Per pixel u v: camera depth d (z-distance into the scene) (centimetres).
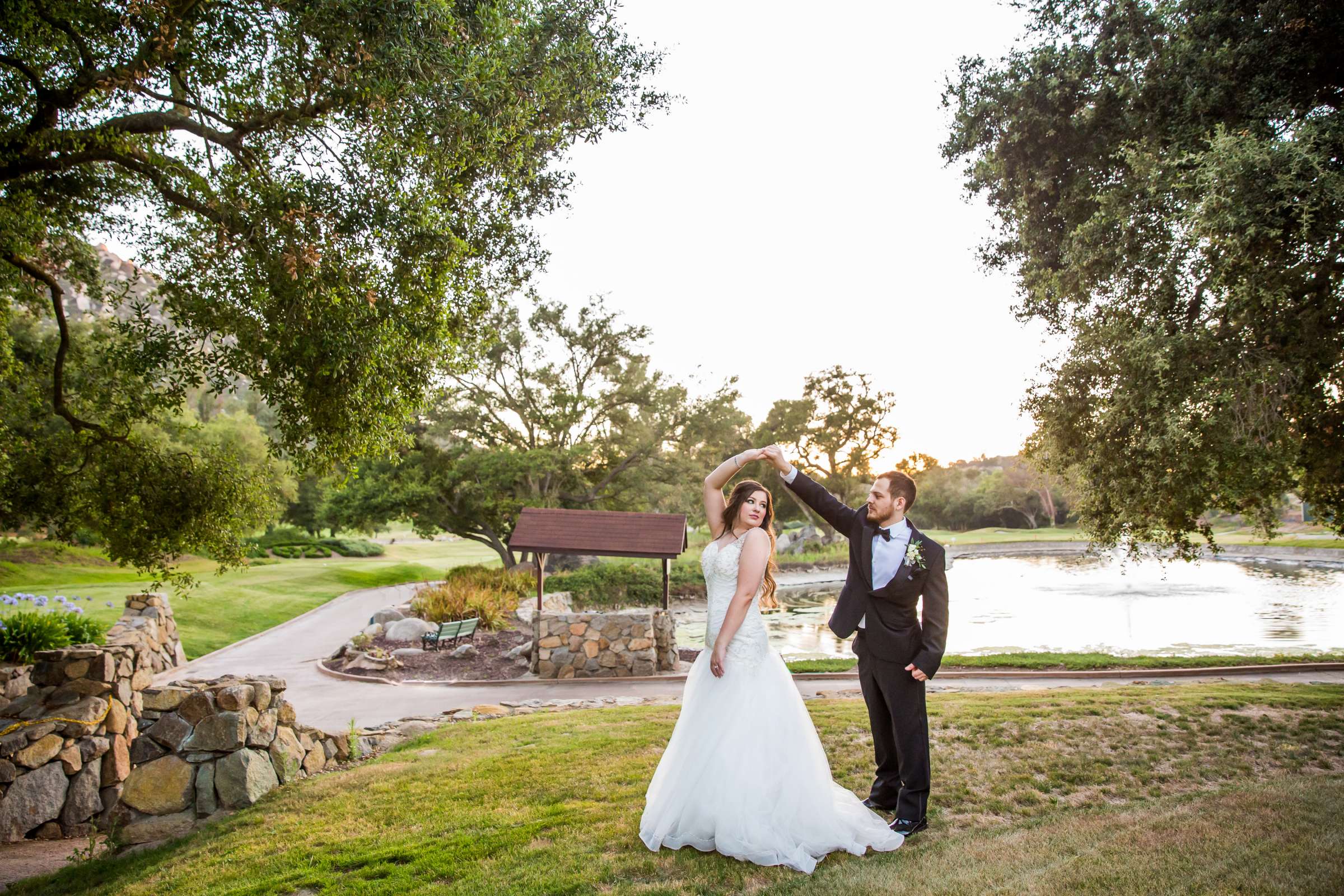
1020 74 978
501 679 1430
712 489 419
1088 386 905
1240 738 602
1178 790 480
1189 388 749
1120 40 885
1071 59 933
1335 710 697
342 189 658
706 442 3916
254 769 574
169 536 1028
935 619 389
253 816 531
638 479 3741
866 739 616
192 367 851
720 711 377
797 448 6169
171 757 558
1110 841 365
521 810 474
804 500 426
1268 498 823
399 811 501
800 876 337
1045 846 363
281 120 672
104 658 677
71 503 1029
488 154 725
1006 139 998
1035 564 5050
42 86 651
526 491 3459
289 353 683
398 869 388
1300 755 558
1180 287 789
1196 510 819
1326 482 891
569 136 925
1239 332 734
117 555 1047
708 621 390
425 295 689
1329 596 2742
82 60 662
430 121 649
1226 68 806
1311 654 1463
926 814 410
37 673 670
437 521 3344
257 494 1100
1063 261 934
